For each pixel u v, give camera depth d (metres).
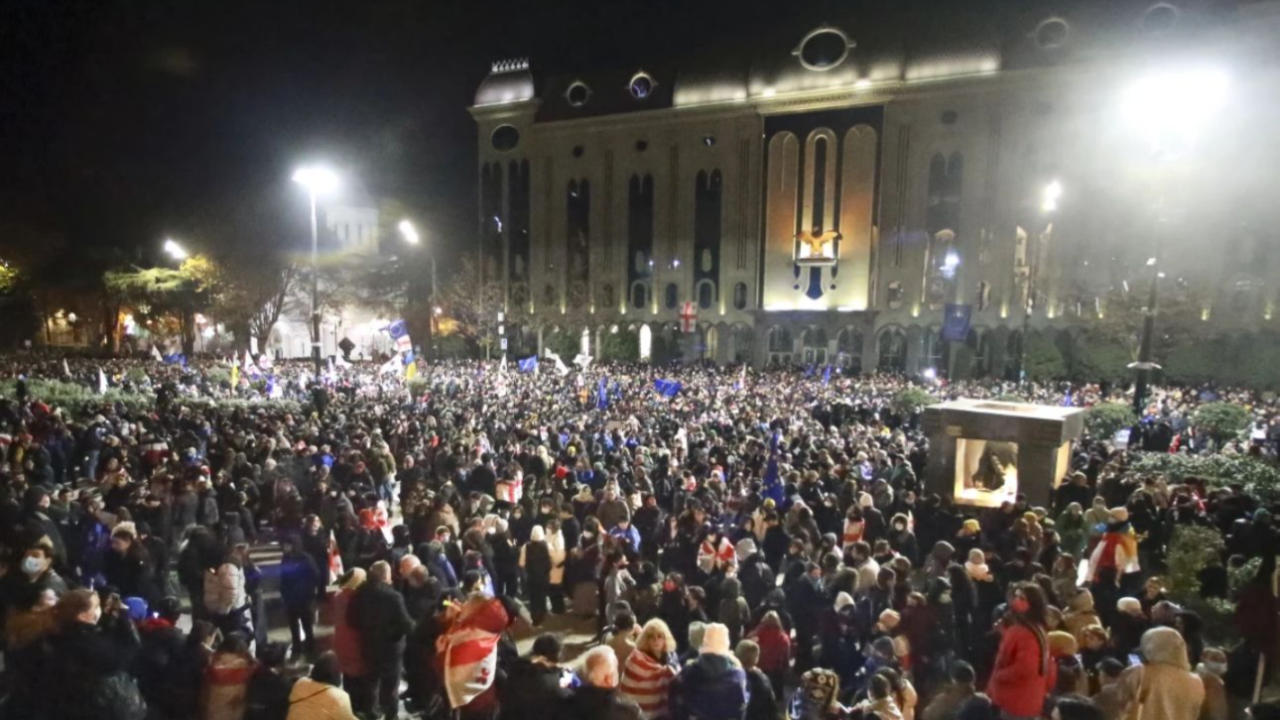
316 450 16.62
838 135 56.03
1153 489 13.98
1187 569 11.15
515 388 33.94
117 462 13.41
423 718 7.71
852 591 8.80
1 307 61.09
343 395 31.41
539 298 67.25
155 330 62.47
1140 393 21.41
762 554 10.83
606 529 12.19
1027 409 16.75
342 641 8.09
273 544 15.21
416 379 35.75
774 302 58.84
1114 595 9.92
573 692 6.07
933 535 12.61
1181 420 24.08
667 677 6.56
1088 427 24.36
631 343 61.16
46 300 62.59
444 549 10.34
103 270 61.78
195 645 6.79
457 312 68.75
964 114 52.44
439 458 16.11
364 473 14.95
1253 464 17.05
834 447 17.78
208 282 57.69
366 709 8.16
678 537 11.25
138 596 9.24
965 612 8.92
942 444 16.41
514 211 68.44
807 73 56.22
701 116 60.44
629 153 63.78
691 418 24.00
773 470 14.69
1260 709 5.33
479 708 7.09
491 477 14.48
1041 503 15.42
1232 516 13.00
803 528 11.10
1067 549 12.24
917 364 54.28
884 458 16.50
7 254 60.00
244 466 14.97
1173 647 6.23
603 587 10.61
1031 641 6.72
